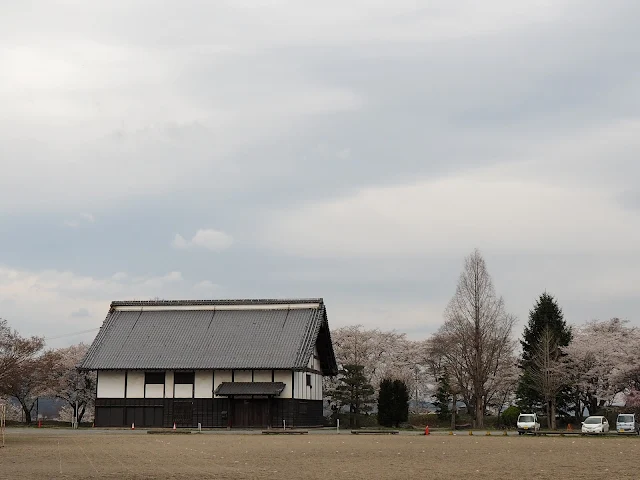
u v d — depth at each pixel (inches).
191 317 3004.4
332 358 3129.9
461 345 3176.7
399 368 3641.7
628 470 1133.7
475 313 2945.4
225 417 2723.9
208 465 1230.3
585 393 3075.8
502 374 3277.6
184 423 2738.7
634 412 2819.9
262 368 2701.8
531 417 2406.5
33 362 3053.6
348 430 2733.8
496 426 3019.2
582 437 2190.0
